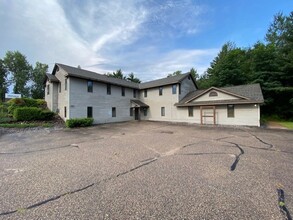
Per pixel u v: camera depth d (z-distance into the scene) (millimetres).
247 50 32219
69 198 3264
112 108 21812
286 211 2785
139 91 26516
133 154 6484
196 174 4422
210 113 18594
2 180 4148
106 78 22000
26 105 20266
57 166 5168
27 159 5930
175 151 6887
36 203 3092
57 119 18516
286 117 21859
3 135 11430
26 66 43750
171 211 2799
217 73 29656
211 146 7719
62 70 18844
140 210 2838
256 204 2996
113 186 3773
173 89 21938
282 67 22016
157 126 17062
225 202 3064
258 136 10344
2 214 2760
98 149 7336
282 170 4668
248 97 15766
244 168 4848
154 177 4254
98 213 2760
